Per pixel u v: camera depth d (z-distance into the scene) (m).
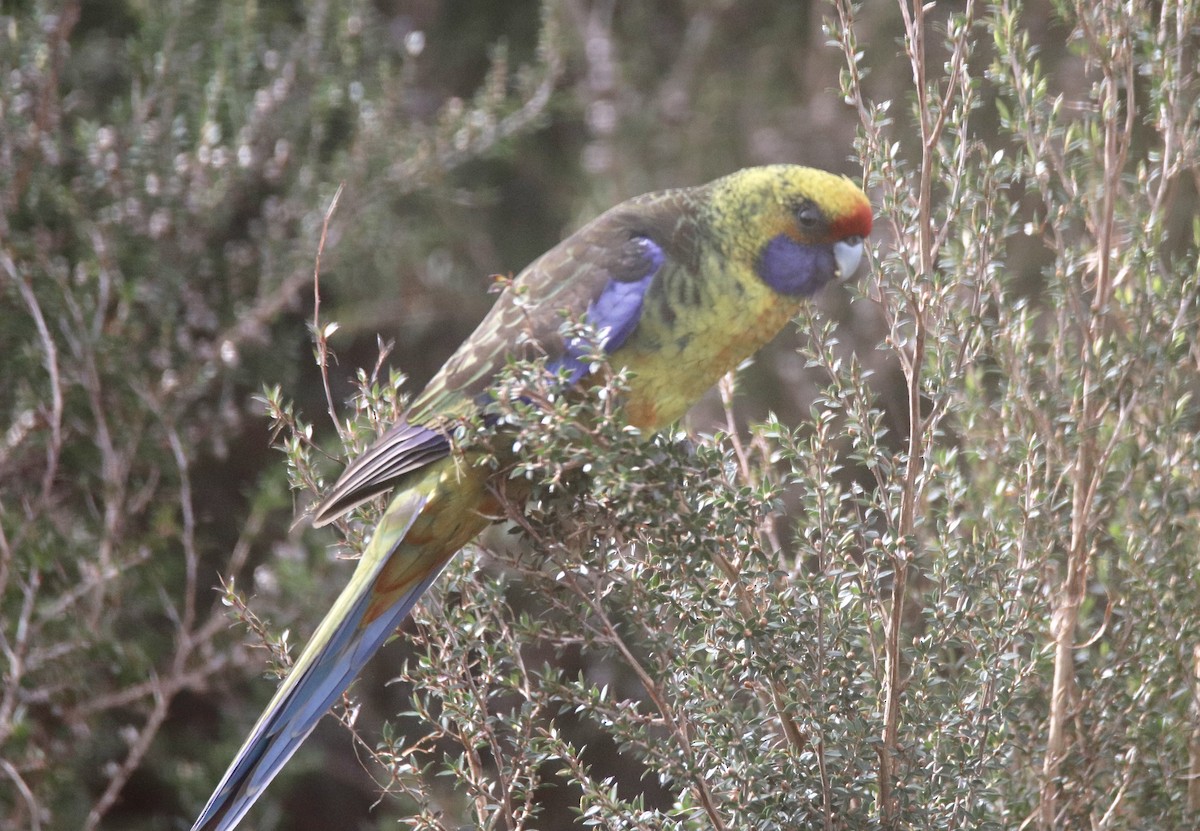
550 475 5.78
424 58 15.75
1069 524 6.64
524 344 6.72
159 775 11.81
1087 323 6.79
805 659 5.72
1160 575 6.37
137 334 9.95
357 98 11.44
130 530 10.12
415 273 14.48
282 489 10.18
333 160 11.86
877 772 5.77
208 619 11.84
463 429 5.83
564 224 15.79
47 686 9.38
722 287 7.14
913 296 5.82
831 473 6.24
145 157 10.39
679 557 5.64
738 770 5.72
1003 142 13.06
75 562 9.80
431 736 5.97
